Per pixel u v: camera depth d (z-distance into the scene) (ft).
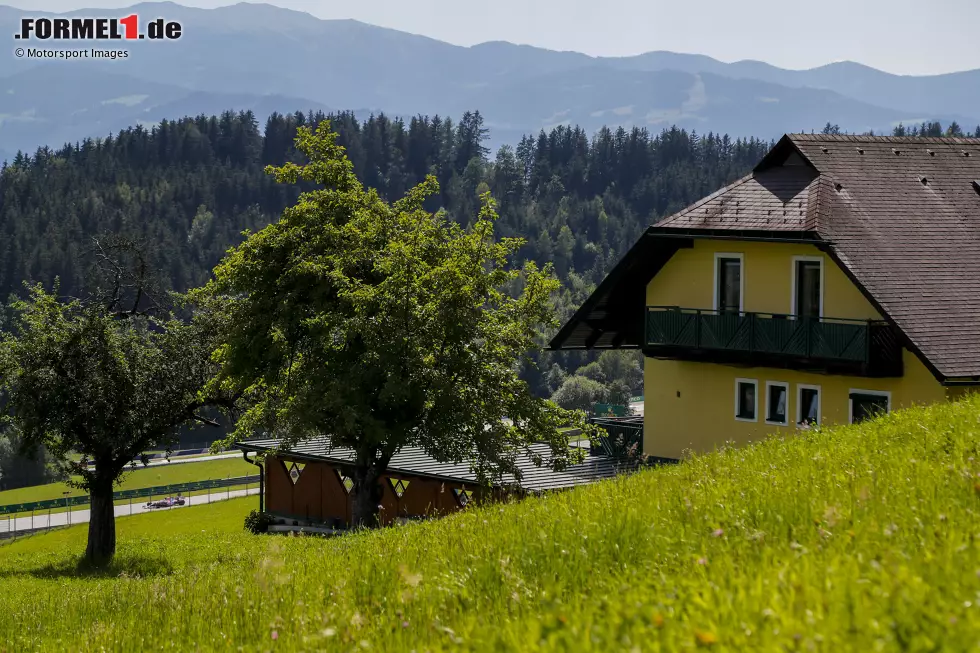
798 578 19.22
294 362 107.96
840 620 16.38
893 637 15.43
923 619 16.03
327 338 99.14
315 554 43.29
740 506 30.55
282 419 105.91
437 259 111.45
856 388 104.58
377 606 27.63
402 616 24.90
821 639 15.26
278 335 101.40
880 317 101.81
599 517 31.86
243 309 109.50
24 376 113.39
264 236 110.11
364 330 98.43
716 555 24.38
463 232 115.24
